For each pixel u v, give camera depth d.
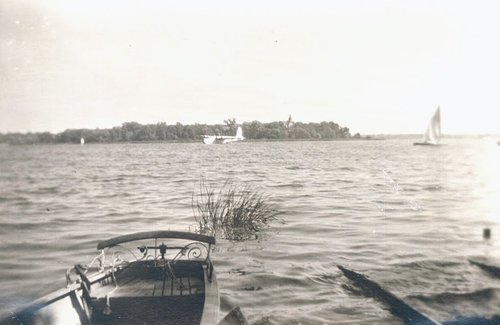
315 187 30.39
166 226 17.00
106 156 88.75
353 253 12.66
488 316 8.24
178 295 7.80
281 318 8.06
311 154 86.88
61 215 20.81
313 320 8.00
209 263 8.72
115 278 8.40
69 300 6.95
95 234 16.06
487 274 10.64
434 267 11.20
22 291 9.65
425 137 102.81
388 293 9.32
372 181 34.75
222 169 49.00
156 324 6.69
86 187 34.06
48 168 56.22
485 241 14.11
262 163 59.22
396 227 16.55
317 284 9.95
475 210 20.59
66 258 12.74
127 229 16.81
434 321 7.84
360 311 8.38
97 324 6.73
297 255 12.34
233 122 192.00
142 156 87.06
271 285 9.88
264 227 16.14
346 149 114.50
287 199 24.20
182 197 25.81
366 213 19.78
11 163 55.19
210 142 156.38
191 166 55.22
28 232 16.61
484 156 76.00
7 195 29.42
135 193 29.00
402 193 27.19
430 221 17.75
